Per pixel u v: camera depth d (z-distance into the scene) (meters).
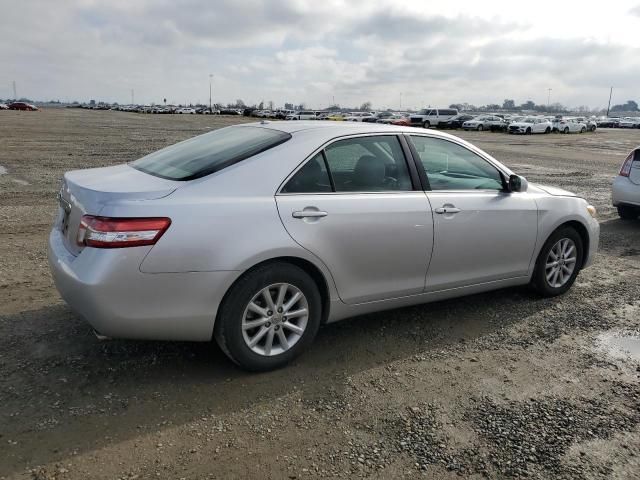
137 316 3.16
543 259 5.04
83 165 13.95
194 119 60.75
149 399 3.25
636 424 3.17
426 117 51.38
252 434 2.96
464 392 3.48
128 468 2.65
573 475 2.72
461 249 4.34
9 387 3.30
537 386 3.58
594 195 11.84
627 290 5.56
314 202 3.61
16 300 4.64
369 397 3.38
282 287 3.55
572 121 52.19
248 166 3.53
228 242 3.28
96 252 3.09
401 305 4.21
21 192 9.85
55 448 2.76
